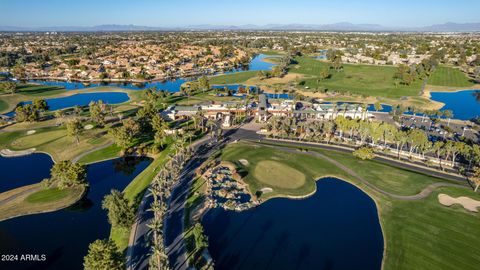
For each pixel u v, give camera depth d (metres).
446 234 96.38
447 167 139.12
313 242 95.19
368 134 158.38
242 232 98.12
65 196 115.88
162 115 199.50
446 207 109.94
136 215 102.38
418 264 85.12
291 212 109.31
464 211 107.31
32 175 132.12
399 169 136.88
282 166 138.62
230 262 85.94
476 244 91.94
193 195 114.75
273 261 87.12
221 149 155.25
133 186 122.69
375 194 119.31
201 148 156.12
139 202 109.62
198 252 86.56
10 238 95.06
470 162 135.25
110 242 73.44
